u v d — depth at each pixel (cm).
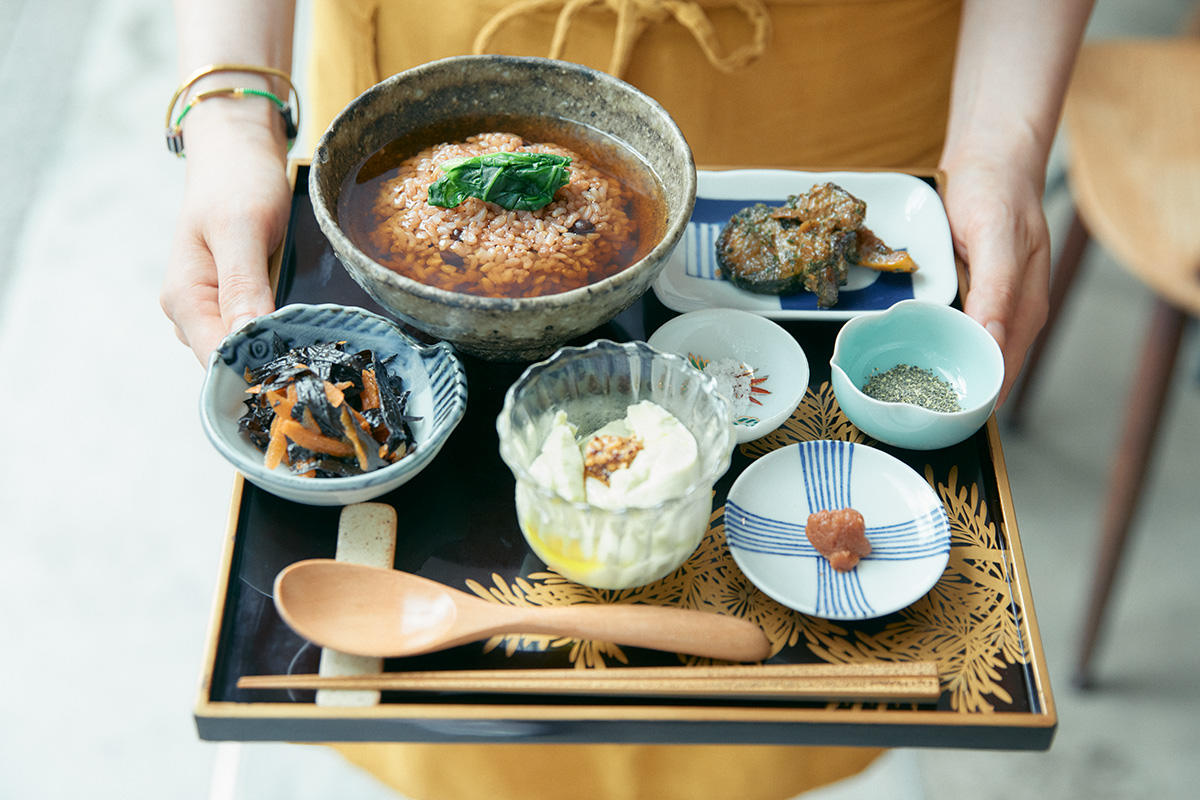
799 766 76
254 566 55
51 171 139
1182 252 93
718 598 55
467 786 78
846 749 77
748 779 77
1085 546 120
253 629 54
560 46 74
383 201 60
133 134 143
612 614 53
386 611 53
